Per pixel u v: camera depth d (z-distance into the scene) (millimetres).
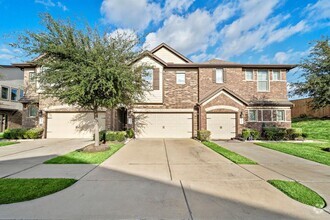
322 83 11523
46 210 4008
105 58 10305
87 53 10203
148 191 5035
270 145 13188
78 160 8430
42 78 10250
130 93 11586
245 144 13977
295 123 23312
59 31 9922
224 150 11055
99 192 4945
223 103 17141
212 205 4285
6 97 23125
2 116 22953
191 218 3754
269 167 7582
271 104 17750
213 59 21047
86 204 4281
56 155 9797
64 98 10492
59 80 9953
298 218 3789
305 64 12336
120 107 17344
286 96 18656
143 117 17531
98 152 10148
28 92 18031
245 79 18625
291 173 6766
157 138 17047
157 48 20453
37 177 6125
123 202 4387
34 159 8844
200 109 17078
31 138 16297
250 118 17922
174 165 7773
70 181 5672
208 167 7508
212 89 18016
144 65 13141
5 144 13453
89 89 9938
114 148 11422
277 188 5301
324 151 11086
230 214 3908
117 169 7117
